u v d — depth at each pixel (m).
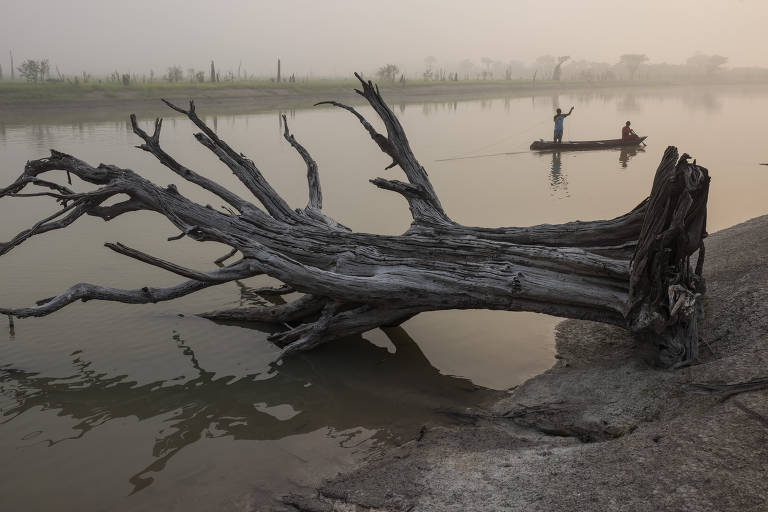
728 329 7.58
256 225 10.42
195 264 12.22
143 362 8.55
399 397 7.65
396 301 8.66
